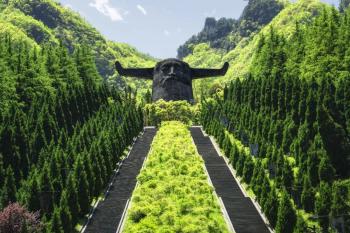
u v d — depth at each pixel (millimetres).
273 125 53188
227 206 37500
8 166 38656
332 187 35125
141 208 35188
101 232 33281
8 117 48062
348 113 49500
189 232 32219
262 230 33344
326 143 45375
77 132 54938
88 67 96250
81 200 35906
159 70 80000
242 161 44531
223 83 161000
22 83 73250
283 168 40750
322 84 54000
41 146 49031
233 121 60562
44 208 34406
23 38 172500
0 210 33406
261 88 62188
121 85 197125
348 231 32156
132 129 59906
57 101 62656
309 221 35438
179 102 72938
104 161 44000
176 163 46906
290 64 82312
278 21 187500
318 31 77562
